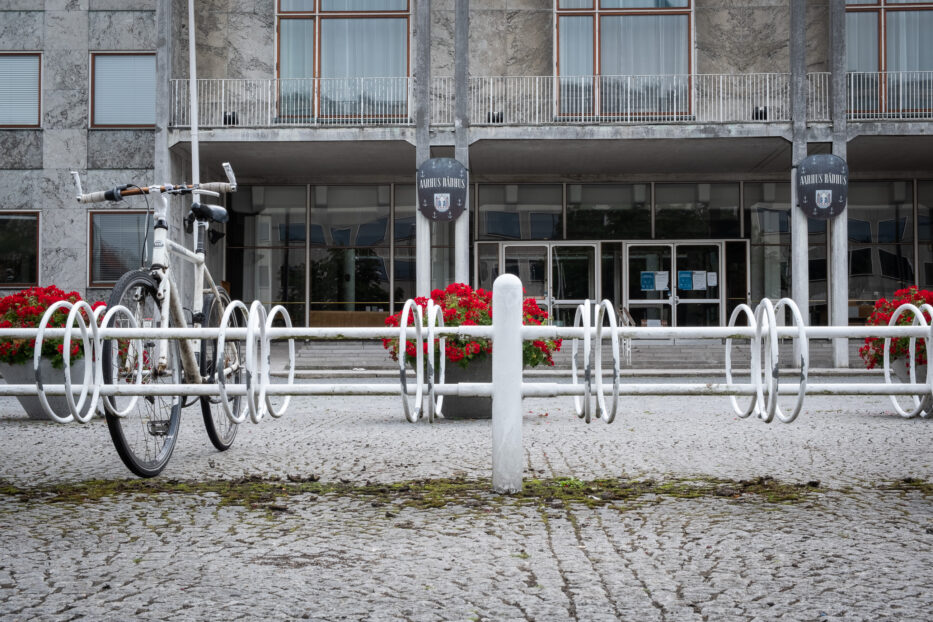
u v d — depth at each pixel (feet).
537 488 16.51
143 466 17.30
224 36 80.79
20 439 25.27
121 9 74.28
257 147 73.77
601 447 23.24
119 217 74.33
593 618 9.03
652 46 77.51
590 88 77.56
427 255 70.54
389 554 11.63
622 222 84.89
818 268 84.28
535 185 85.35
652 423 29.99
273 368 69.15
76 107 74.38
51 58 74.49
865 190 84.94
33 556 11.49
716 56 81.25
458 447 23.27
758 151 75.82
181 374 18.69
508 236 85.25
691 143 72.79
